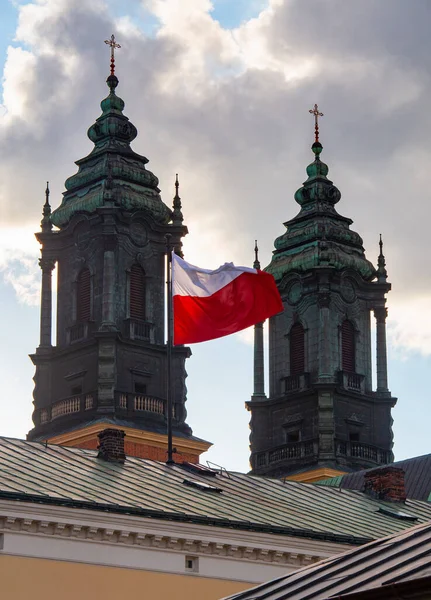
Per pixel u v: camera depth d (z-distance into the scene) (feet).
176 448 378.73
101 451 250.78
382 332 426.51
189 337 276.00
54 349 395.14
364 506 267.59
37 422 390.83
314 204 440.86
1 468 233.14
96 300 391.24
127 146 412.98
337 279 424.46
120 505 226.58
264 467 417.90
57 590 218.79
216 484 255.70
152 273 398.62
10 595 215.10
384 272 432.66
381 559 139.44
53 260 402.52
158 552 228.02
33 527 218.79
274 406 422.41
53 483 231.50
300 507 257.14
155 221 400.67
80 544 222.07
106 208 393.70
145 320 394.11
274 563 237.86
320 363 417.49
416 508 275.18
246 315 276.21
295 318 425.69
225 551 233.55
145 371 388.98
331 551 242.99
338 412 414.41
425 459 377.71
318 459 407.85
